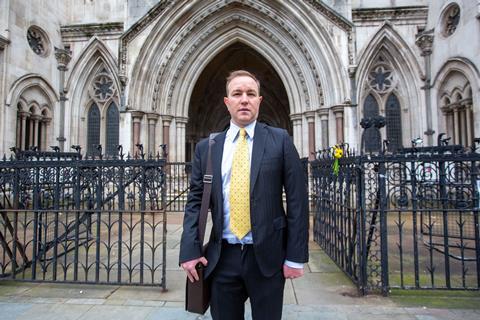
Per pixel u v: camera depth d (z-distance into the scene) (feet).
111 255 20.57
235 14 45.55
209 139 7.77
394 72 46.32
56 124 47.62
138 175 17.11
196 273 7.11
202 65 47.67
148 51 43.78
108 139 49.78
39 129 46.03
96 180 16.74
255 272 6.96
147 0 45.88
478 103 34.78
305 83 44.50
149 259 19.60
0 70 38.63
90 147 49.96
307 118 44.47
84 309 12.39
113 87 49.75
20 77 40.88
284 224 7.09
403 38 44.47
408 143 44.96
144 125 44.09
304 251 6.92
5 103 38.88
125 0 46.06
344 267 16.81
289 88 46.11
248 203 6.97
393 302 12.90
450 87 40.50
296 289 14.34
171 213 37.58
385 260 13.74
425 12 44.60
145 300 13.30
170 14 43.47
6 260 19.49
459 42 37.60
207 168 7.42
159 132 45.60
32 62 43.01
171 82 45.93
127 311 12.18
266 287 6.93
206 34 46.03
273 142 7.22
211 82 71.10
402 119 45.91
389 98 46.70
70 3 50.96
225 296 7.19
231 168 7.26
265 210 6.84
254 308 7.07
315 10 42.04
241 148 7.28
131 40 43.75
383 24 44.47
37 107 44.57
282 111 79.25
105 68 50.11
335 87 41.63
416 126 44.47
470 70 35.94
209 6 44.34
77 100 49.32
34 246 15.53
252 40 46.70
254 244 6.76
